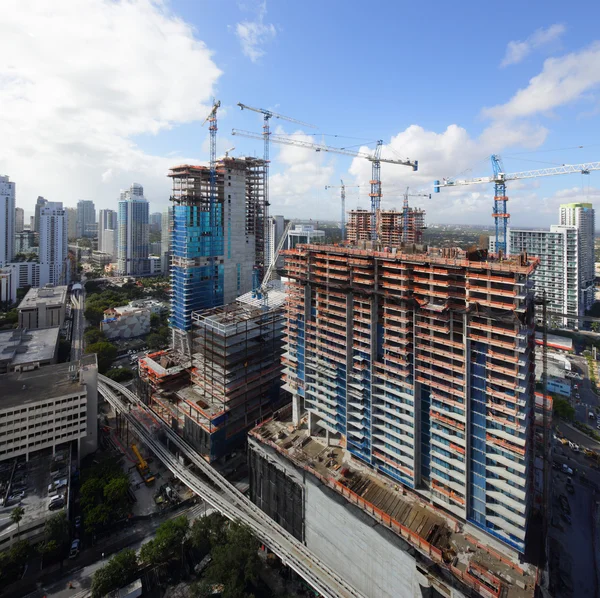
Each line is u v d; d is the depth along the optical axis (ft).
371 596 377.91
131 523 453.17
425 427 391.04
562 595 370.53
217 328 552.82
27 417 488.85
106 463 495.82
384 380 409.28
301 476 442.91
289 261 484.33
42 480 462.60
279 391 632.38
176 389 655.76
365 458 433.89
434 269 356.59
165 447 577.02
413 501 395.34
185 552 421.18
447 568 322.55
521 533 320.09
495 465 342.23
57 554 397.80
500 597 304.71
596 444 594.24
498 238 652.89
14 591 367.45
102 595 352.28
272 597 383.04
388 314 397.80
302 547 418.10
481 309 331.36
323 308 454.40
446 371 362.12
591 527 450.30
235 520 431.84
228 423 557.74
